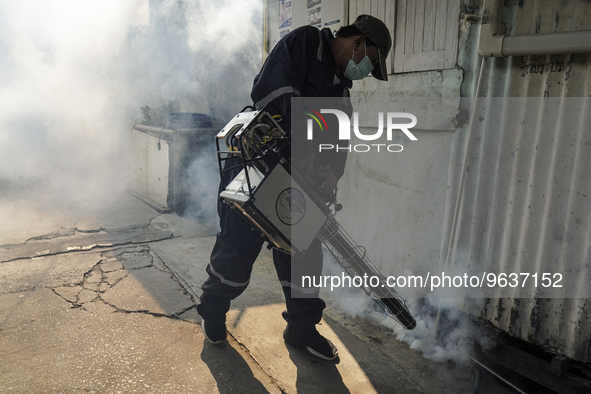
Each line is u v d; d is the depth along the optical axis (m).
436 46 2.29
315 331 2.13
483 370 2.09
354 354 2.20
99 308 2.53
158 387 1.88
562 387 1.81
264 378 1.98
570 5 1.67
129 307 2.55
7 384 1.84
